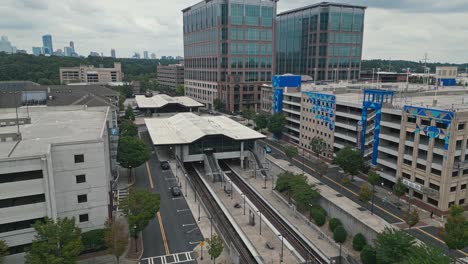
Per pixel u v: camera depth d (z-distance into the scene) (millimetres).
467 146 72812
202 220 71688
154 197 63031
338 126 107188
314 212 71938
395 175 86750
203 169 108500
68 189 59375
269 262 57531
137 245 61469
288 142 137125
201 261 57000
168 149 127188
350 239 65688
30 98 135750
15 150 56250
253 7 199000
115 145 91438
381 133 90062
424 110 75688
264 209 80562
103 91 194375
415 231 66062
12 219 52500
